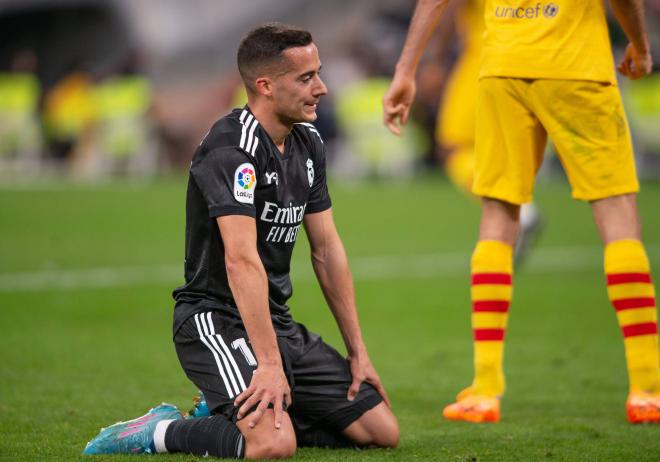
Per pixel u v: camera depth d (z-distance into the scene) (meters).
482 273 17.84
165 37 74.88
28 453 14.27
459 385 20.52
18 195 62.38
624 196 17.48
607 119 17.27
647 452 14.73
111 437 14.12
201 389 14.15
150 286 33.00
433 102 71.56
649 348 17.39
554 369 22.11
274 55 13.95
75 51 76.94
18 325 26.52
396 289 33.38
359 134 73.00
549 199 62.00
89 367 21.48
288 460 13.74
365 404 14.84
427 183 71.44
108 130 76.62
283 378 13.64
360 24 72.06
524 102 17.44
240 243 13.63
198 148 14.18
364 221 51.84
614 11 17.59
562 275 36.12
